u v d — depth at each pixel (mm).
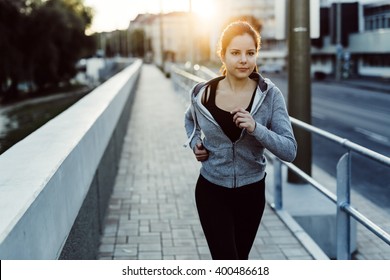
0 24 57156
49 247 3348
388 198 10180
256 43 3836
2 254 2363
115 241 6938
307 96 9703
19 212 2758
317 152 16578
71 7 87125
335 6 75625
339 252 5609
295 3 9562
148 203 8797
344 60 70500
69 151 4410
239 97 3857
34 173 3588
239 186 3936
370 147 17828
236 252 3910
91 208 6020
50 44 63719
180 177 10781
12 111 47594
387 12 65875
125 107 17172
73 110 7883
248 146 3873
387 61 66375
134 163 12359
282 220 7730
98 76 106312
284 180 9992
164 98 31484
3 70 58250
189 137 4141
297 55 9625
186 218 7934
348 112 30312
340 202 5547
